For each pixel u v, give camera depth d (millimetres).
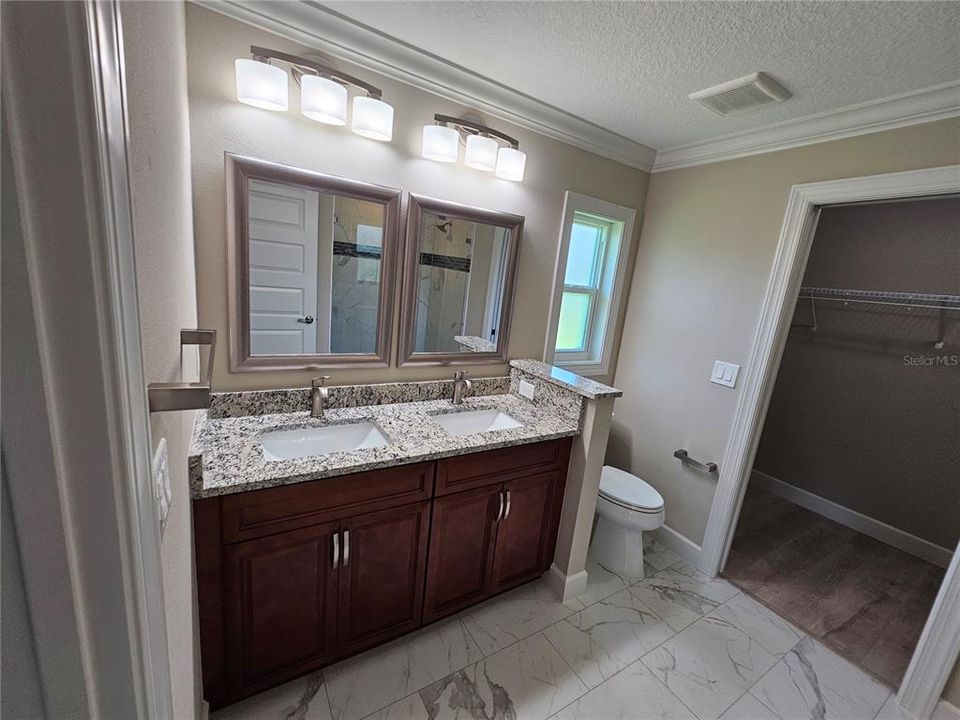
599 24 1299
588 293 2600
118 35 335
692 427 2320
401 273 1820
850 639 1870
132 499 372
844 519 2869
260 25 1368
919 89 1475
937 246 2447
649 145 2309
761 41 1298
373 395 1847
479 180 1929
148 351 533
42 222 297
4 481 320
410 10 1337
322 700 1397
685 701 1518
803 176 1855
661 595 2053
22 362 310
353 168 1618
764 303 1986
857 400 2811
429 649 1628
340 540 1356
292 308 1614
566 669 1598
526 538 1864
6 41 267
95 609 370
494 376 2236
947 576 1458
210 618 1191
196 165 1358
